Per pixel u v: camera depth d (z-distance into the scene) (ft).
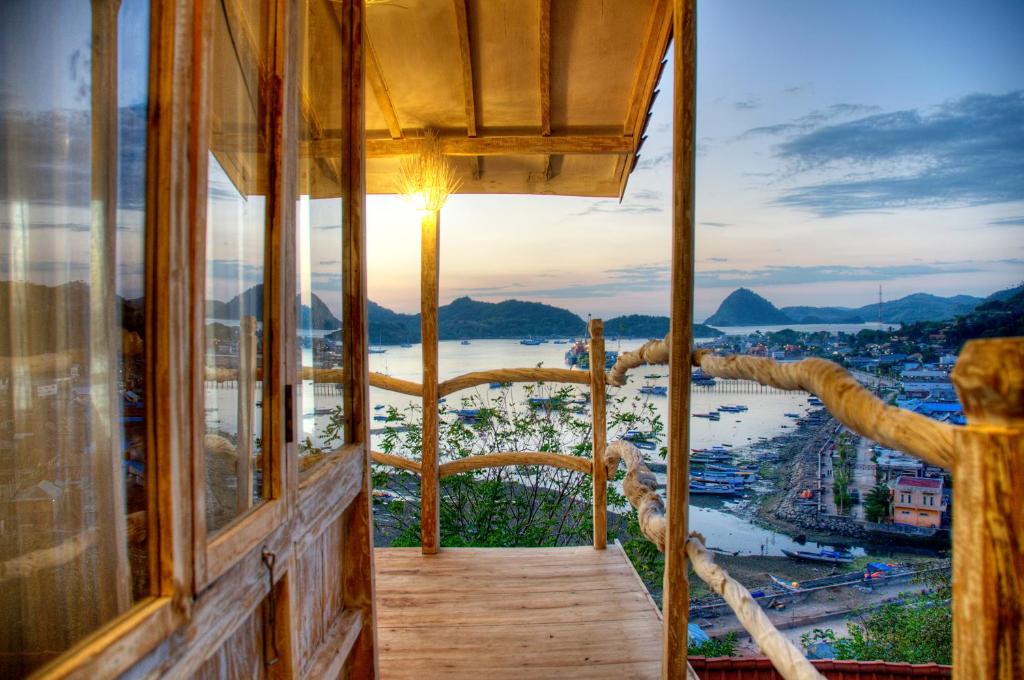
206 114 3.22
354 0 7.15
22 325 2.77
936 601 15.02
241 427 4.11
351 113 7.16
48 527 2.79
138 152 2.89
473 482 16.42
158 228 2.88
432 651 8.52
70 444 2.83
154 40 2.91
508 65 11.39
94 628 2.80
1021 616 1.88
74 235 2.87
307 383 5.68
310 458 5.76
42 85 2.81
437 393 12.37
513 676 7.92
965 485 1.98
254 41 4.41
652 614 9.58
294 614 4.83
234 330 4.01
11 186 2.76
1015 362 1.83
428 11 10.48
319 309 6.19
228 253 3.92
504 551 12.33
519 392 17.10
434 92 12.01
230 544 3.56
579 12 10.28
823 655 14.24
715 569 5.97
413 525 15.87
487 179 14.42
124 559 2.83
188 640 3.04
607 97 12.05
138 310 2.83
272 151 4.64
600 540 12.31
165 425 2.86
